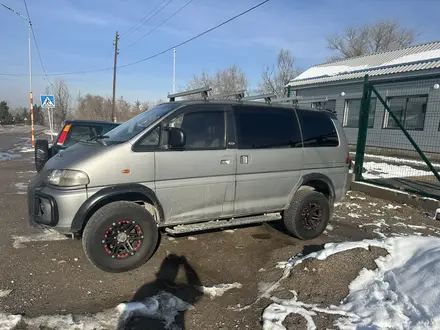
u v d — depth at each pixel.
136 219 3.97
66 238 5.04
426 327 2.74
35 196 3.95
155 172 4.07
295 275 3.78
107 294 3.49
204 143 4.42
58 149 6.80
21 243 4.79
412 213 6.90
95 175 3.78
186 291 3.62
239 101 4.84
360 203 7.61
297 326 2.94
